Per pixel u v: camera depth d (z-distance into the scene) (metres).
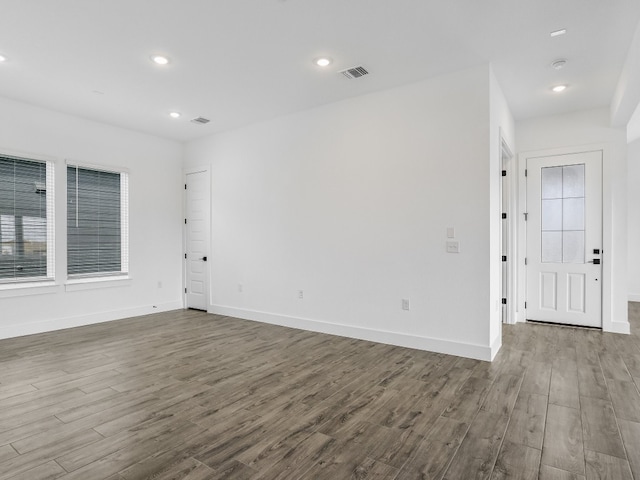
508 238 4.97
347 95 4.21
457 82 3.60
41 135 4.59
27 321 4.48
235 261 5.48
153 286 5.81
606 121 4.53
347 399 2.68
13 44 3.09
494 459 1.95
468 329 3.57
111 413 2.48
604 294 4.55
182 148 6.18
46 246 4.71
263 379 3.07
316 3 2.55
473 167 3.53
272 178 5.04
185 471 1.86
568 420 2.36
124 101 4.38
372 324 4.16
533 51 3.21
